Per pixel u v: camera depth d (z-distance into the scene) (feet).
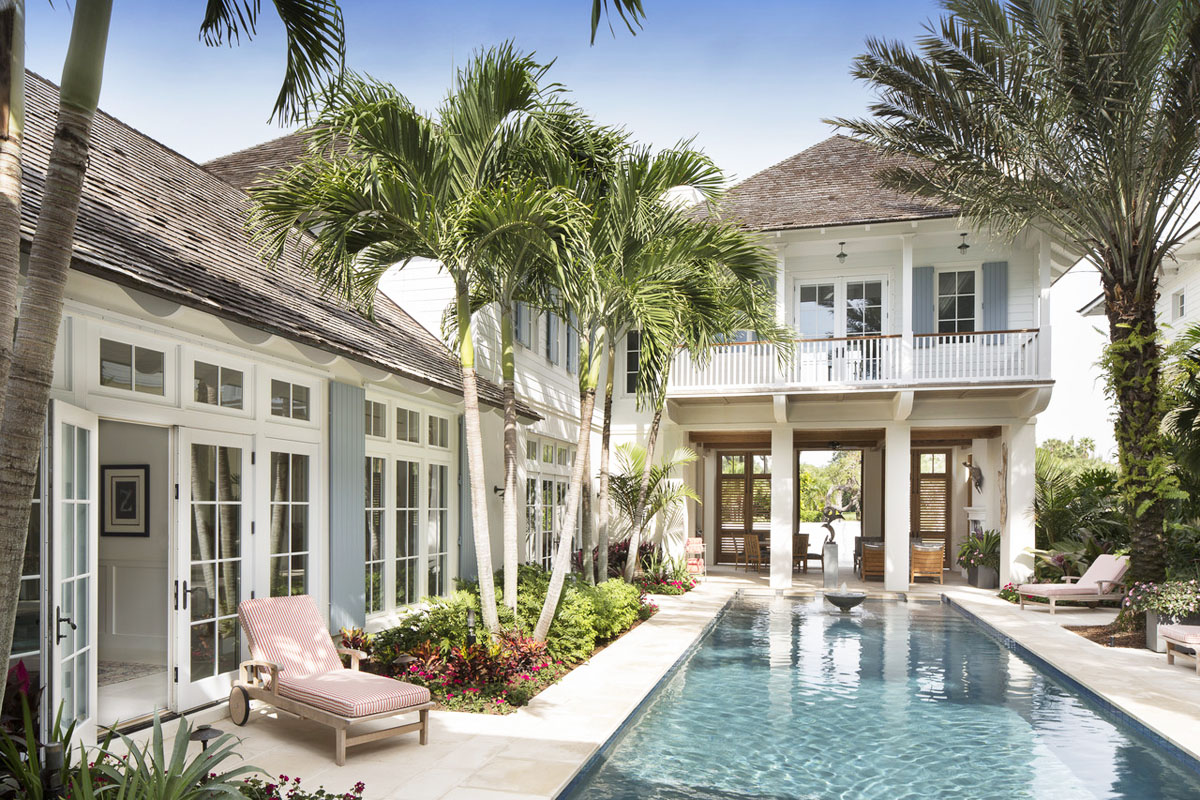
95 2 11.73
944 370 55.47
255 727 21.95
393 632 28.02
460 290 26.48
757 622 46.26
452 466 38.40
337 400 28.37
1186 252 62.69
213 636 22.99
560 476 54.60
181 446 21.77
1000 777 20.52
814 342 59.41
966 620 47.06
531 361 48.11
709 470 80.02
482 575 27.55
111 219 22.25
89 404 18.84
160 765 13.41
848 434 71.67
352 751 20.18
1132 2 32.99
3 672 10.64
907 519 59.11
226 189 36.65
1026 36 37.96
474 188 25.75
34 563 16.98
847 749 22.70
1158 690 27.76
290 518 26.37
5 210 10.82
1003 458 59.06
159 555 27.91
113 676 25.49
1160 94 35.94
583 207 24.77
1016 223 43.04
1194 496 41.32
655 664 31.60
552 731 22.27
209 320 21.29
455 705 24.40
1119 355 38.14
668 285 29.58
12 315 10.80
